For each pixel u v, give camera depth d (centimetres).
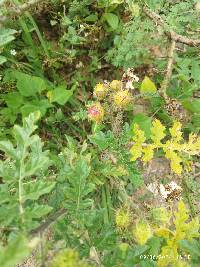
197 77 38
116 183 33
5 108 36
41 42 38
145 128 36
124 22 41
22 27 37
